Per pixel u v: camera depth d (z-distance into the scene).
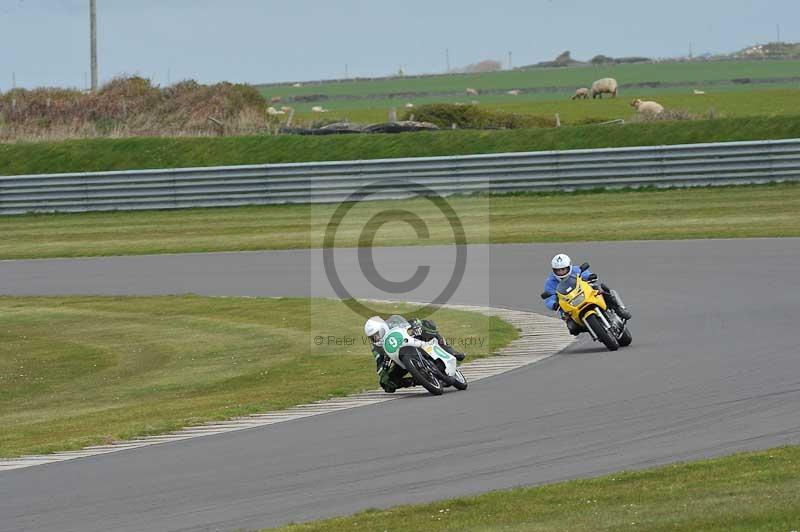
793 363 47.56
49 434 46.72
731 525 25.66
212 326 75.38
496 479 32.41
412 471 34.06
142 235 121.56
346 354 63.28
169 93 181.75
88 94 182.62
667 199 119.81
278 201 134.12
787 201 113.50
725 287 72.88
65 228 128.62
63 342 74.00
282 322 74.75
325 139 149.88
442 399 46.56
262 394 52.31
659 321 63.12
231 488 33.44
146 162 150.25
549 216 115.00
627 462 33.25
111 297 89.69
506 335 63.16
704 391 43.03
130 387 59.16
